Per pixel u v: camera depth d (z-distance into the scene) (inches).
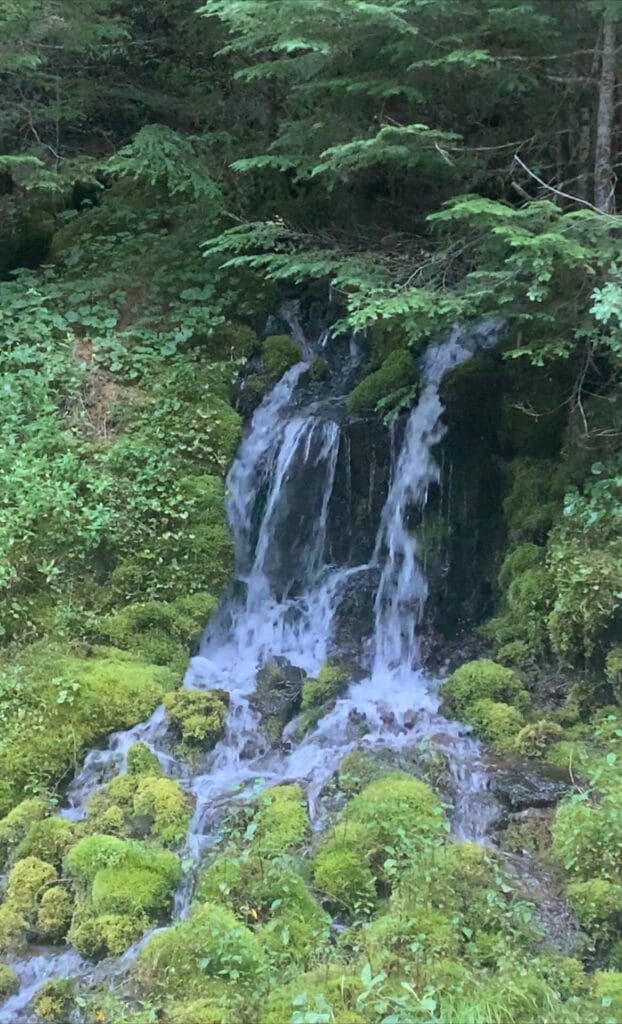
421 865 155.1
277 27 220.2
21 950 159.8
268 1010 133.0
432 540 259.3
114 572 245.8
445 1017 128.4
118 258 335.6
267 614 267.0
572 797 167.3
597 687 205.3
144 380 288.7
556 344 214.2
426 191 304.3
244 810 178.5
